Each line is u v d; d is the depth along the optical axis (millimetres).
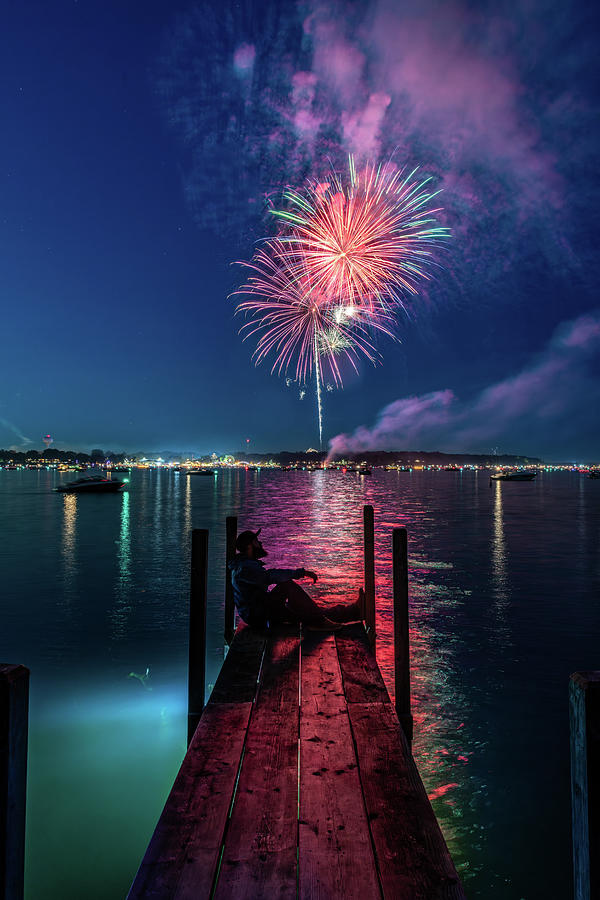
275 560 21000
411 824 3068
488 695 8672
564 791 6148
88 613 13750
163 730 7691
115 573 19047
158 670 9891
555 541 27516
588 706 1896
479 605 14438
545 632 12031
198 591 5586
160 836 2932
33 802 6109
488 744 7160
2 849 1907
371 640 7418
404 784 3492
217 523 36312
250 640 6586
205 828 3008
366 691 5020
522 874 4992
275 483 127688
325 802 3285
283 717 4480
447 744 7156
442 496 73688
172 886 2549
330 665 5699
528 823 5637
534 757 6836
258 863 2730
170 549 24688
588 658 10398
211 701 4793
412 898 2484
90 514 44000
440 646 11094
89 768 6781
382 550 23469
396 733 4207
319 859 2760
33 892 4922
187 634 12070
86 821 5844
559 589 16375
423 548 25000
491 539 28297
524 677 9422
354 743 4039
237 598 7227
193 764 3723
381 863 2729
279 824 3066
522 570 19500
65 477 184500
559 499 68125
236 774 3590
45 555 22969
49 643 11398
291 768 3686
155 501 61031
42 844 5508
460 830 5535
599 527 34344
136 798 6230
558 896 4762
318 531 31359
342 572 18594
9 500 62281
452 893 2520
